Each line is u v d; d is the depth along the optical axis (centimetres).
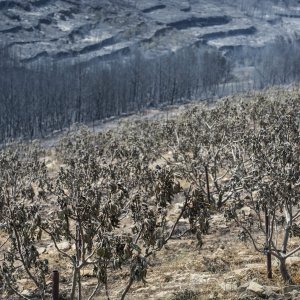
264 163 1638
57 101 14988
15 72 17288
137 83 17388
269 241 1552
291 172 1477
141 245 2194
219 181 2864
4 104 14088
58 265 2095
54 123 14262
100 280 1239
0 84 15050
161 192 1372
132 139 3991
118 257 1178
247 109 3572
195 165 2553
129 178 2170
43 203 2572
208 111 3738
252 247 2047
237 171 1847
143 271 1179
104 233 1184
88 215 1270
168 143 3419
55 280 1398
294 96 4369
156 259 2052
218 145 2756
